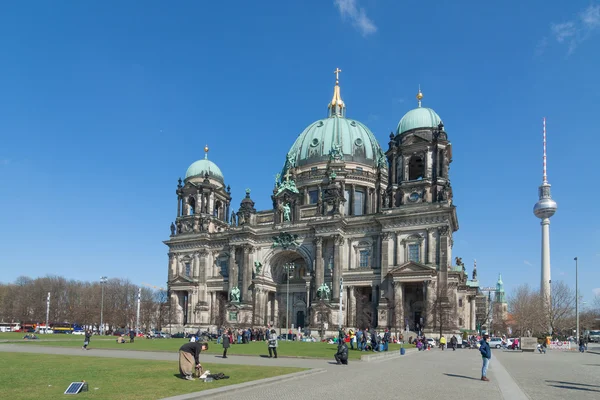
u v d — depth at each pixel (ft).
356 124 460.96
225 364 130.82
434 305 297.94
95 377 96.84
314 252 365.61
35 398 71.77
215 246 419.54
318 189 417.28
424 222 323.16
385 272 329.52
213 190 442.09
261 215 406.82
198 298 410.72
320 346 227.20
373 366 138.92
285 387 90.02
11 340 258.16
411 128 344.28
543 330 461.78
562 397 86.53
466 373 123.85
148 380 92.68
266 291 387.75
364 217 352.08
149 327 498.28
